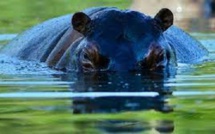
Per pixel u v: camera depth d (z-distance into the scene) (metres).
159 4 41.56
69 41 18.67
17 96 14.73
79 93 14.61
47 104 13.74
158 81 15.81
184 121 12.23
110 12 17.48
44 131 11.57
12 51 21.89
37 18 37.41
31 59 20.16
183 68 18.28
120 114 12.52
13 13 39.97
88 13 18.95
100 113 12.65
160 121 12.12
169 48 17.70
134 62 16.61
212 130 11.68
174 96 14.34
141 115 12.45
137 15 17.41
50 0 45.94
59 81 16.38
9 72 18.20
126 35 16.86
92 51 16.86
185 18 38.25
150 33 17.14
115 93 14.42
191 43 21.77
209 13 40.94
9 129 11.80
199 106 13.39
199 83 15.98
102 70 16.73
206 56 21.61
